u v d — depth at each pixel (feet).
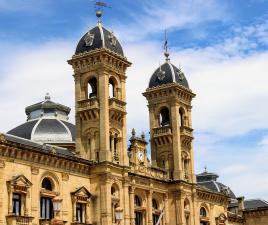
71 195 246.47
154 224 303.27
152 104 336.90
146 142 304.50
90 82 287.28
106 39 280.31
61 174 244.42
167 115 344.49
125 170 270.67
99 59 273.75
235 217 410.72
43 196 233.35
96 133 268.62
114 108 272.72
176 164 320.29
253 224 424.05
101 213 253.44
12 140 233.96
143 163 298.76
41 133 310.65
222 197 368.07
